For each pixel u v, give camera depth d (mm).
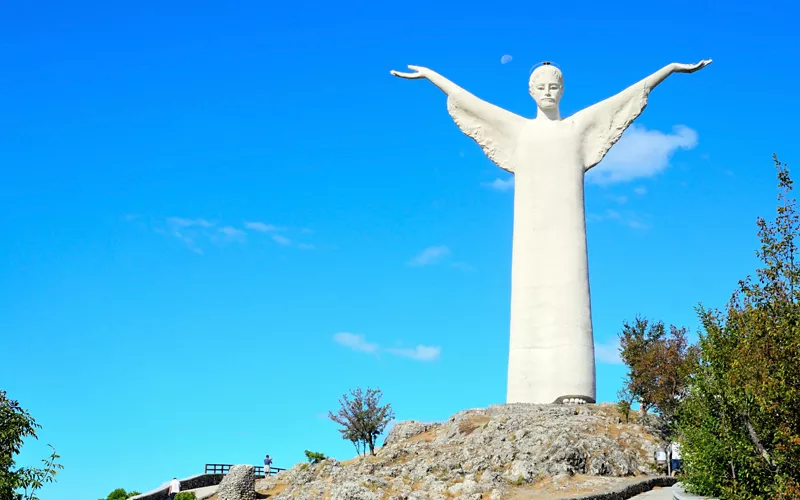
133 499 53781
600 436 45031
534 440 44250
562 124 56688
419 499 38812
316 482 45312
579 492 38594
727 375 29297
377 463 46719
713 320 32125
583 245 55062
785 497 26812
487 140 57250
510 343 54781
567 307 53875
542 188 55781
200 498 52312
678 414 40469
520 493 39375
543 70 57094
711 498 32781
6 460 29500
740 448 29359
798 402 26281
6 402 30344
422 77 58469
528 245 55344
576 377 52875
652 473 43312
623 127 56125
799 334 26672
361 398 57594
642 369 49281
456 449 46500
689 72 56094
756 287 28875
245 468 50594
